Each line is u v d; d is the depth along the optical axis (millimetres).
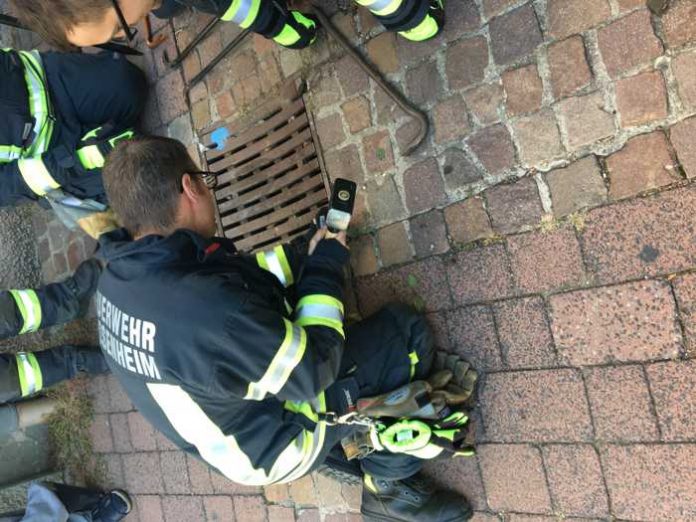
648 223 1888
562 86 2031
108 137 2791
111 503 3318
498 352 2176
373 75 2379
